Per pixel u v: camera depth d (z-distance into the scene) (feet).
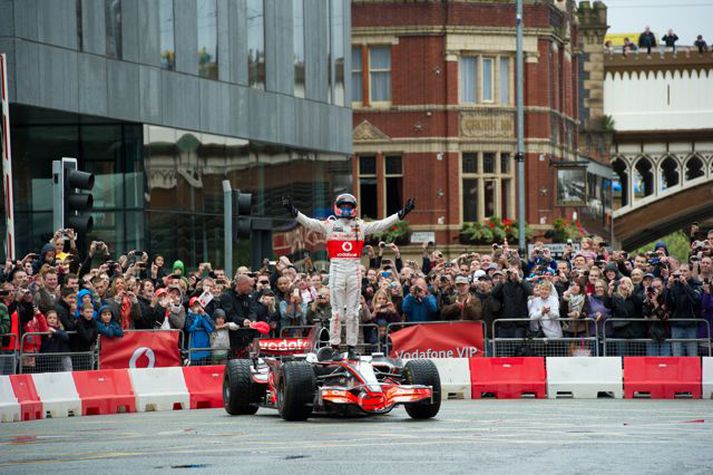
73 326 152.46
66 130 238.07
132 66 239.09
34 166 236.22
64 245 173.78
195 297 164.14
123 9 237.04
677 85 556.92
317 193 310.45
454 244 400.67
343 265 127.75
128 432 117.08
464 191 405.39
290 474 82.48
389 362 127.24
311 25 307.58
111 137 240.73
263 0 285.23
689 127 554.87
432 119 401.49
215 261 264.93
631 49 561.02
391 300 175.01
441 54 402.72
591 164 487.61
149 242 242.99
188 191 255.70
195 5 258.78
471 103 405.59
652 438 102.06
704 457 89.10
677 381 163.43
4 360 144.77
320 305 167.12
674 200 560.61
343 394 119.34
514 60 410.93
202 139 260.83
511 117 409.69
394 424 118.42
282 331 160.35
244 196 188.14
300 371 122.83
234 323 162.71
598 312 166.81
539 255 201.16
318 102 310.45
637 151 556.10
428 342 169.27
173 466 88.28
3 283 146.51
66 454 98.22
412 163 401.90
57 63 220.02
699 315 165.37
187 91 255.91
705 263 165.48
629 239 611.06
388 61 402.52
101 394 151.12
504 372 166.61
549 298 167.32
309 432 111.04
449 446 96.68
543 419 123.24
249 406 137.49
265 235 286.46
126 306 158.40
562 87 437.99
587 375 165.48
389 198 402.72
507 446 96.32
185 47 255.70
